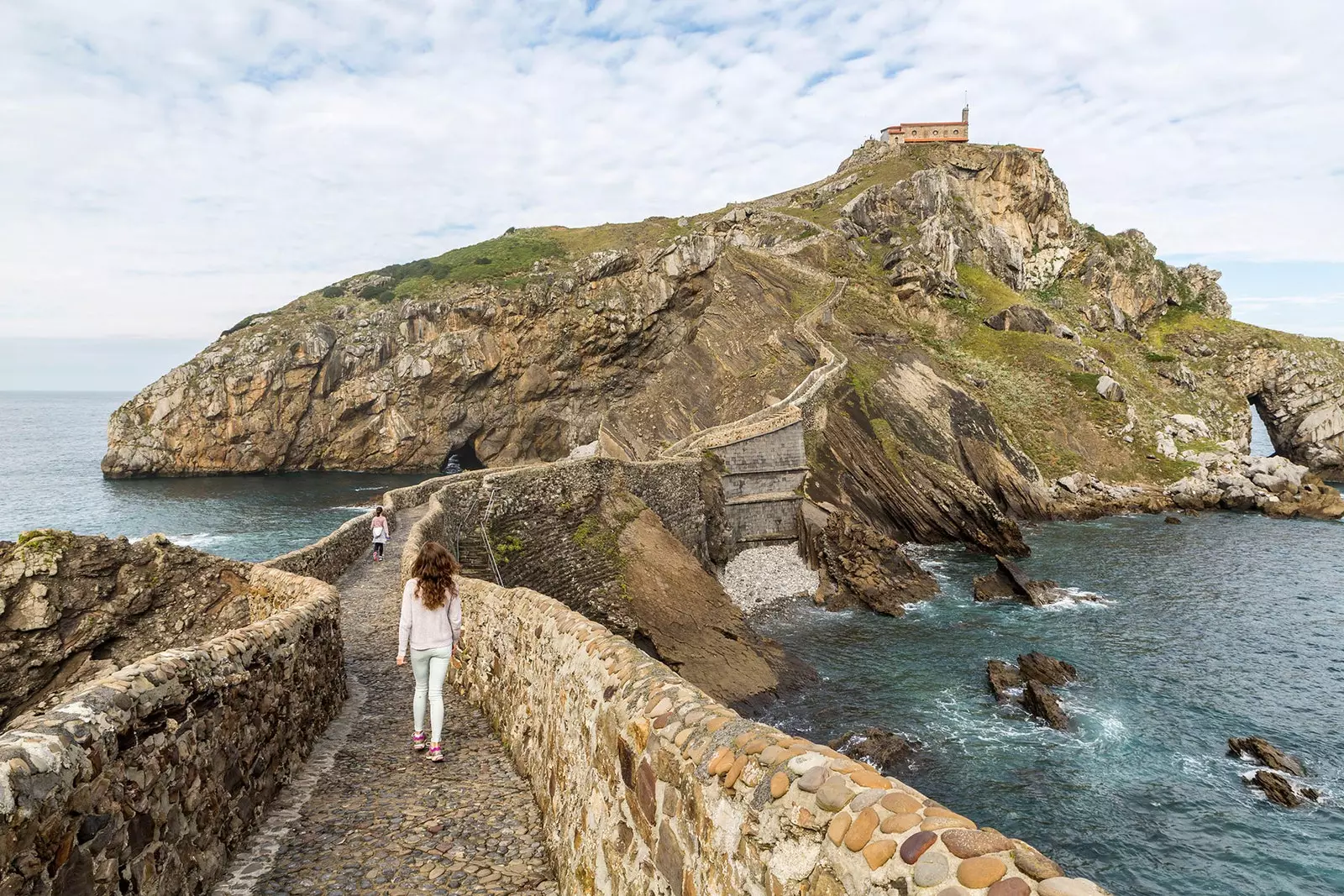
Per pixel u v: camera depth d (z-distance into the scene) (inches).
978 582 1512.1
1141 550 1878.7
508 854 235.3
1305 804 735.1
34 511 2421.3
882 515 1911.9
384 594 718.5
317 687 342.6
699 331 2997.0
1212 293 4601.4
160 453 3289.9
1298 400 3590.1
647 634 1106.1
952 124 4877.0
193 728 204.8
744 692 1001.5
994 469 2262.6
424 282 4138.8
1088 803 744.3
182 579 551.8
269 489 2977.4
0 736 141.0
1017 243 4180.6
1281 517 2289.6
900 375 2454.5
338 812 262.2
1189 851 669.3
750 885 116.3
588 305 3843.5
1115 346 3730.3
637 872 161.8
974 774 800.3
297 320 3740.2
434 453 3681.1
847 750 837.2
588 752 205.9
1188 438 2881.4
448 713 388.5
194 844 199.2
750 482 1763.0
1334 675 1065.5
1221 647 1185.4
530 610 311.6
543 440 3907.5
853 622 1349.7
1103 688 1026.1
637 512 1421.0
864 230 3745.1
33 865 131.6
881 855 93.5
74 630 496.1
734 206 4872.0
